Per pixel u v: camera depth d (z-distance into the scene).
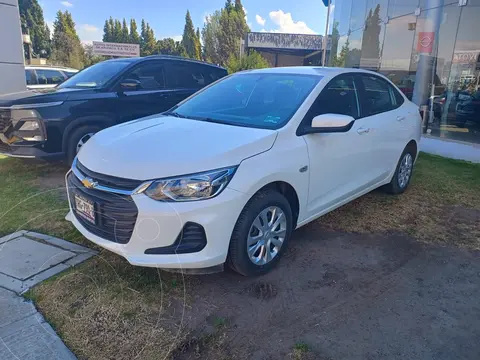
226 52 51.38
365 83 4.30
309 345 2.36
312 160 3.35
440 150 7.79
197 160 2.68
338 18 13.42
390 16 9.91
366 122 4.10
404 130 4.79
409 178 5.25
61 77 12.30
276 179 2.99
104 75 6.14
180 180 2.60
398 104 4.86
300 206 3.35
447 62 8.30
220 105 3.85
